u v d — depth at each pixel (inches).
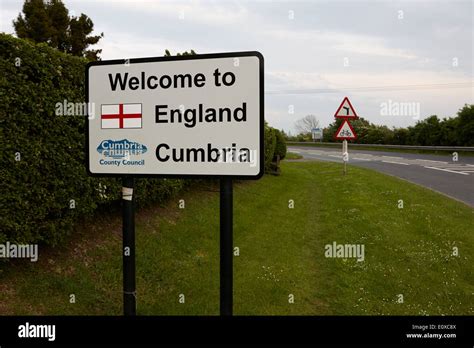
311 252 280.7
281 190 537.0
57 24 855.7
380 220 349.4
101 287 203.2
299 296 210.8
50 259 210.7
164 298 201.6
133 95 145.6
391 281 230.1
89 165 150.3
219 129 138.3
